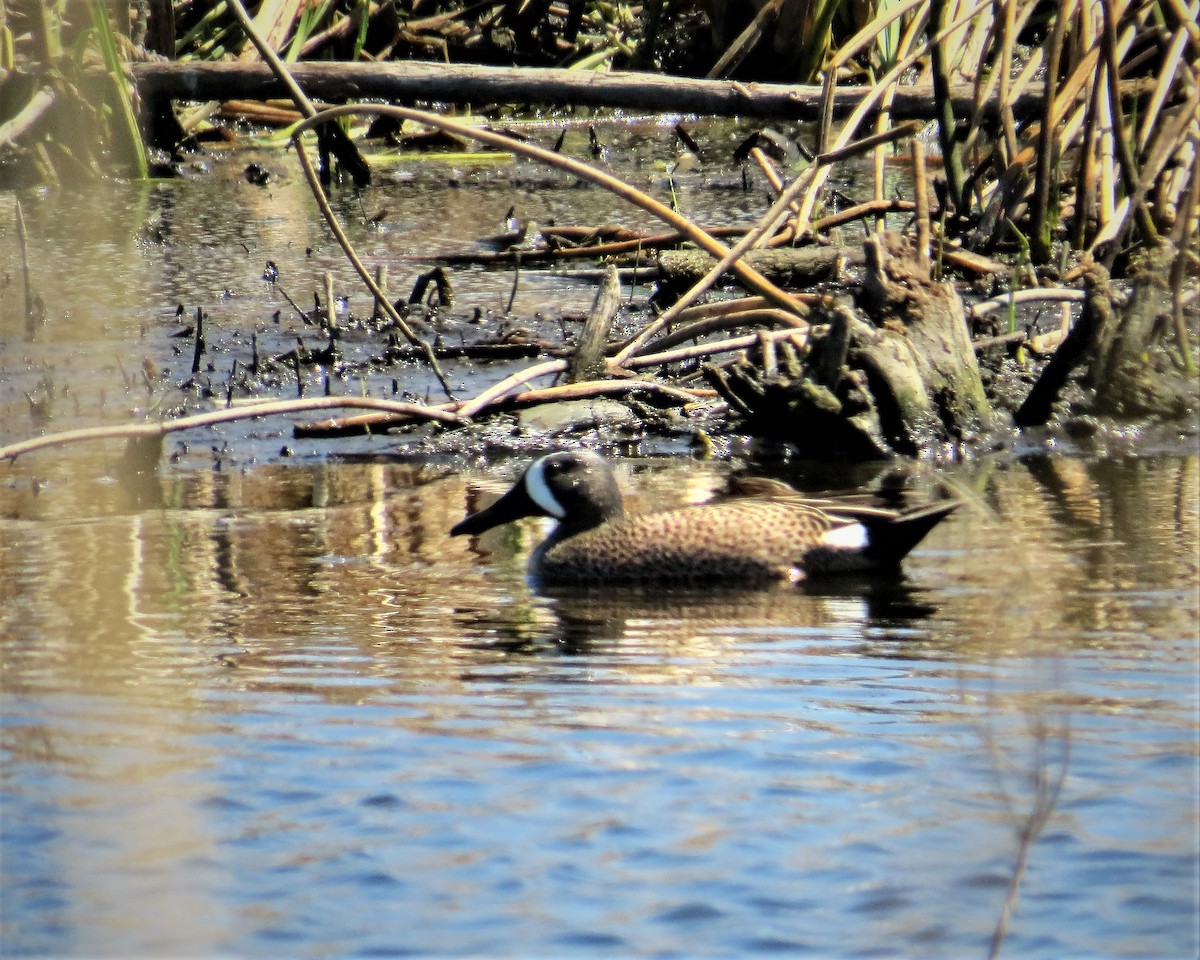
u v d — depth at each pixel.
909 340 19.58
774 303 21.91
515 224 31.22
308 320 24.66
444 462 18.97
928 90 30.11
